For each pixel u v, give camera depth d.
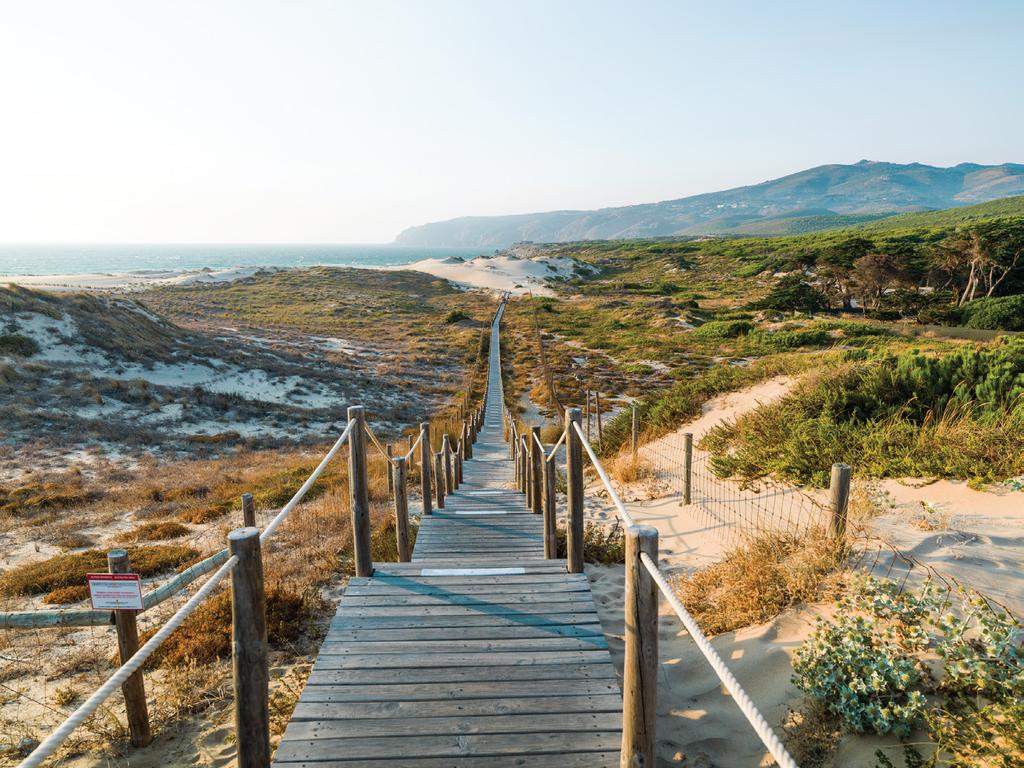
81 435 18.70
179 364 28.23
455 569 4.60
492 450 17.77
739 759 2.92
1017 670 2.67
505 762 2.60
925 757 2.58
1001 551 4.27
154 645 1.93
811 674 3.12
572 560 4.55
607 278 110.06
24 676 4.88
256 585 2.41
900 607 3.29
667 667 3.87
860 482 6.41
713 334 42.91
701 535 6.76
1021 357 8.87
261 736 2.46
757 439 8.98
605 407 24.91
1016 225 48.94
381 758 2.62
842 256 54.38
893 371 9.29
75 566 7.55
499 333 50.12
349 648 3.46
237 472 15.71
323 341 42.19
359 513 4.38
